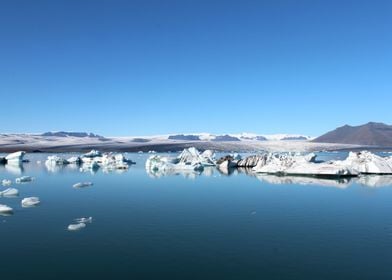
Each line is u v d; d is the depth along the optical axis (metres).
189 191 30.27
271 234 16.78
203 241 15.76
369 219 19.62
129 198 26.61
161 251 14.52
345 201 24.97
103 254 14.17
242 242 15.61
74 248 14.91
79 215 20.70
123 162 63.06
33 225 18.36
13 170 54.16
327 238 16.17
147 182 37.16
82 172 50.38
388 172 43.84
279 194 28.27
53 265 13.13
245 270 12.66
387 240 15.84
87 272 12.53
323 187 32.19
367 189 30.77
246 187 32.59
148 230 17.45
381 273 12.38
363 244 15.30
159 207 23.12
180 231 17.31
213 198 26.53
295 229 17.66
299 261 13.45
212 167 60.03
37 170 54.16
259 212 21.45
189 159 62.31
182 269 12.75
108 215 20.66
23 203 24.14
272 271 12.56
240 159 63.19
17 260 13.59
